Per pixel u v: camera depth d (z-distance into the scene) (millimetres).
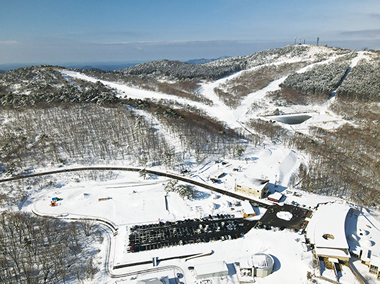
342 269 86375
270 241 101188
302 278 84188
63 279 85000
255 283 83812
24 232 106500
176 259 94812
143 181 152500
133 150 185750
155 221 117625
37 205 131250
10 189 143250
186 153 183750
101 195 138750
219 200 132625
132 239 105625
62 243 101438
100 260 95438
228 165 172750
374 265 83938
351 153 194750
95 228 113625
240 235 106438
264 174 158875
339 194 137750
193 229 111000
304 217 117000
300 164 176875
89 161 173125
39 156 174000
